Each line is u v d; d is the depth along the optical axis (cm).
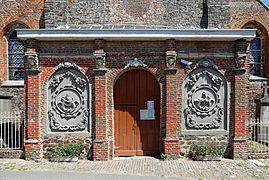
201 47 726
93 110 718
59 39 705
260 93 1085
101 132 705
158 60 722
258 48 1139
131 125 757
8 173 594
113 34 684
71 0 883
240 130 718
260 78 1090
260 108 940
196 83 729
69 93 722
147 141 758
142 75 756
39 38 693
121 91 755
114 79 725
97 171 612
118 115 756
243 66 716
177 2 904
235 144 714
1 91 1043
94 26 850
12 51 1100
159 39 709
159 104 754
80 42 718
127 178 562
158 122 757
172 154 707
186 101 727
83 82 714
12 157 723
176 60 724
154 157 737
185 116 729
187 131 725
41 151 709
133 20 902
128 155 754
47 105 720
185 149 727
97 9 889
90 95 714
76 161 698
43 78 716
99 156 704
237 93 716
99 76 706
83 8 885
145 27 852
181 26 900
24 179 553
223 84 730
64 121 721
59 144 714
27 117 709
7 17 1058
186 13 902
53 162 689
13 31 1097
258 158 722
